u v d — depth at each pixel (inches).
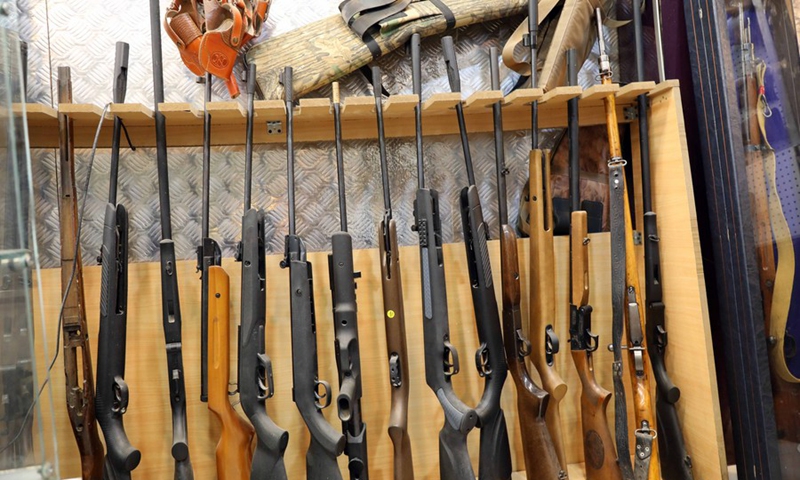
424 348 66.8
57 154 72.8
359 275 65.9
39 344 57.6
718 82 68.3
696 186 76.4
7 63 42.7
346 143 79.6
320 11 80.9
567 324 77.5
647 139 74.4
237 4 70.9
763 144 68.5
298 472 71.0
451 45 71.0
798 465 66.9
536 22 74.4
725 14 68.7
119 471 59.6
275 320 71.2
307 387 62.8
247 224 64.1
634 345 69.7
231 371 70.9
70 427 67.1
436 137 81.2
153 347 69.6
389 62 80.9
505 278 70.0
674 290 72.4
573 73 72.6
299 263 64.1
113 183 64.7
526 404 67.7
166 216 65.7
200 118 68.8
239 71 77.2
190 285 70.4
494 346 67.3
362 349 73.0
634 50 82.5
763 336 65.0
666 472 72.2
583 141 83.0
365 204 79.5
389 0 75.4
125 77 66.1
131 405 68.7
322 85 75.3
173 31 71.3
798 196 69.4
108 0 76.4
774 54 70.9
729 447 75.2
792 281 68.1
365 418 72.6
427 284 66.6
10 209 41.8
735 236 66.8
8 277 41.6
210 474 69.5
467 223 69.5
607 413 78.1
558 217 80.2
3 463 40.3
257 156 77.8
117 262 62.9
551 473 65.9
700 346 68.2
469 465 63.7
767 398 64.5
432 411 73.9
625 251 70.6
